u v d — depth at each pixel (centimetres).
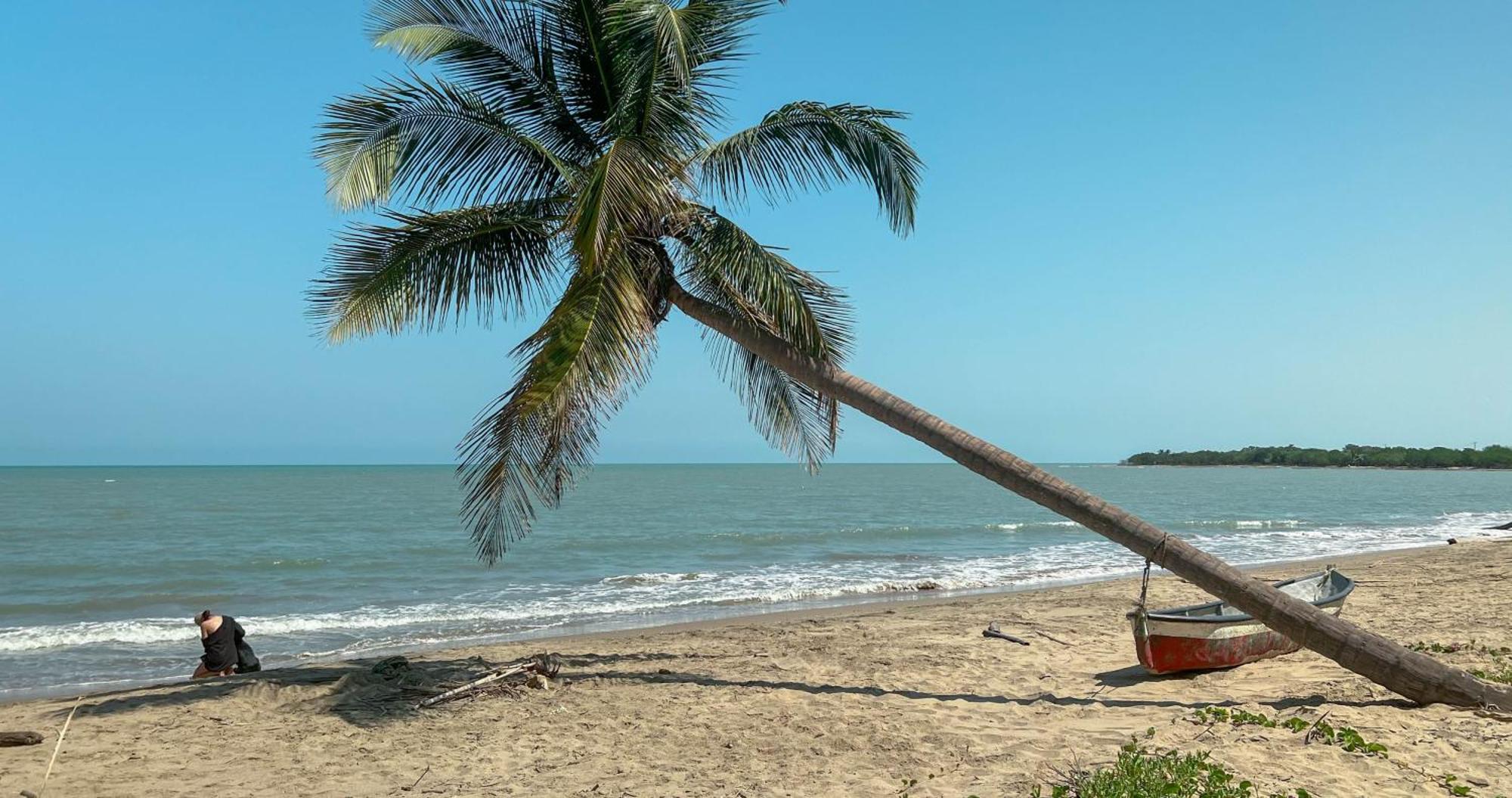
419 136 901
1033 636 1293
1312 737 682
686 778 675
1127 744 687
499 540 923
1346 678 891
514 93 955
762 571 2570
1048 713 836
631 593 2147
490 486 892
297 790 668
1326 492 8506
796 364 909
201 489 8825
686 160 886
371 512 5281
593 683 1008
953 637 1303
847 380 902
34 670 1362
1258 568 2514
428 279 899
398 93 870
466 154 923
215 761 744
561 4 920
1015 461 848
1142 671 1021
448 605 1970
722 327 928
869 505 6206
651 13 738
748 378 1080
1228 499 7200
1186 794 554
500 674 988
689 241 918
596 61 921
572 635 1583
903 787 632
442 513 5212
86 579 2431
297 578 2448
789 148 946
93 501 6353
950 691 952
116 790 673
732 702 909
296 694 973
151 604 2038
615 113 832
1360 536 3738
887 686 977
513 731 816
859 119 913
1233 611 1073
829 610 1877
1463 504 6438
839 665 1099
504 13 915
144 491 8238
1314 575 1223
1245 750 653
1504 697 732
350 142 878
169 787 679
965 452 852
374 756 748
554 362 747
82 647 1535
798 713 859
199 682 1075
